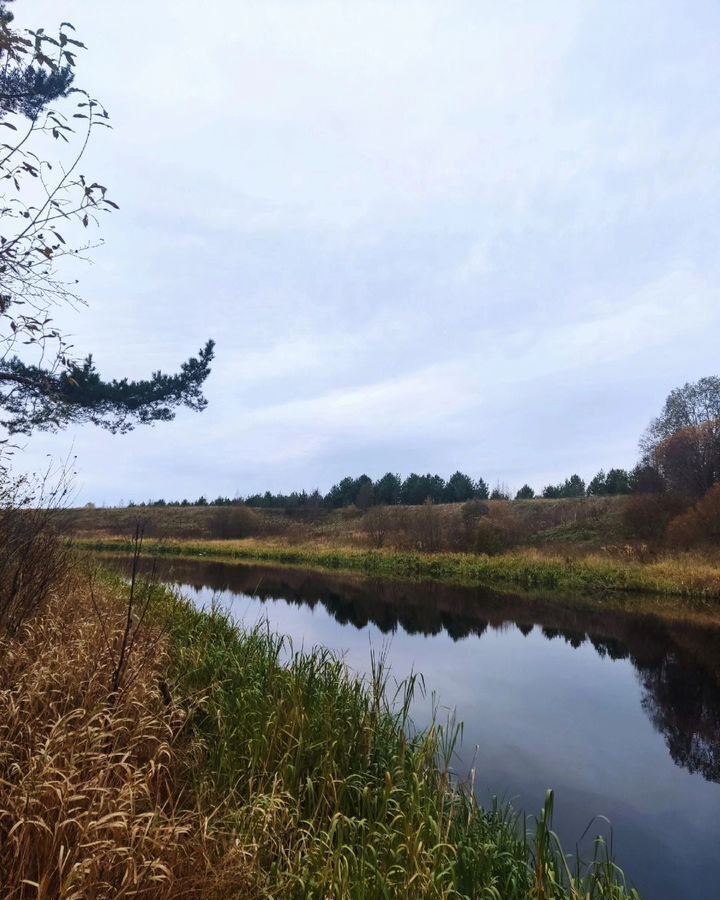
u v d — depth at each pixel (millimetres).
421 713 7379
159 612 7895
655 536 27359
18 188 3393
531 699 8211
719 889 4027
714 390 34531
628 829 4797
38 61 3287
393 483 59375
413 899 3035
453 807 4176
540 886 3238
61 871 2270
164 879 2535
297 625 12828
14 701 3422
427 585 21297
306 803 4074
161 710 4242
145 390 9055
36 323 3713
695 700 8289
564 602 17328
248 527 45906
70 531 6961
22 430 6508
